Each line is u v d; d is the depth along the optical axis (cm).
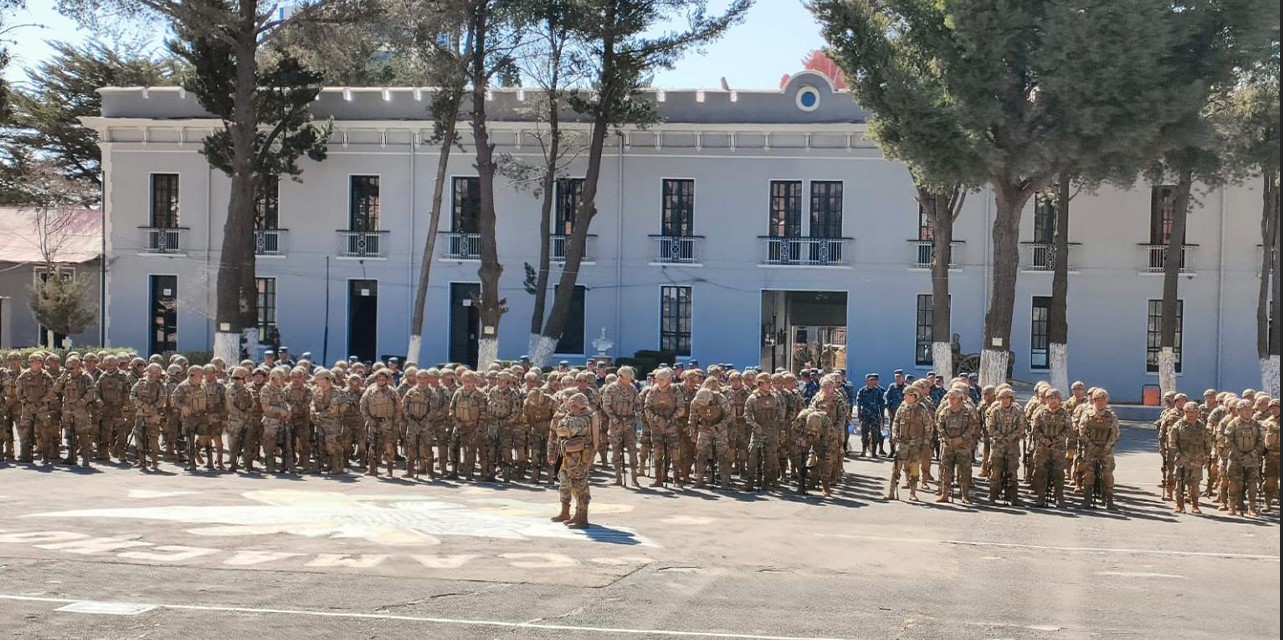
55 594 1073
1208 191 3603
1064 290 3466
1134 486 2155
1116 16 2573
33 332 4525
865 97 2889
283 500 1684
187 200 4181
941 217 3409
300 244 4159
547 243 3806
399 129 4094
